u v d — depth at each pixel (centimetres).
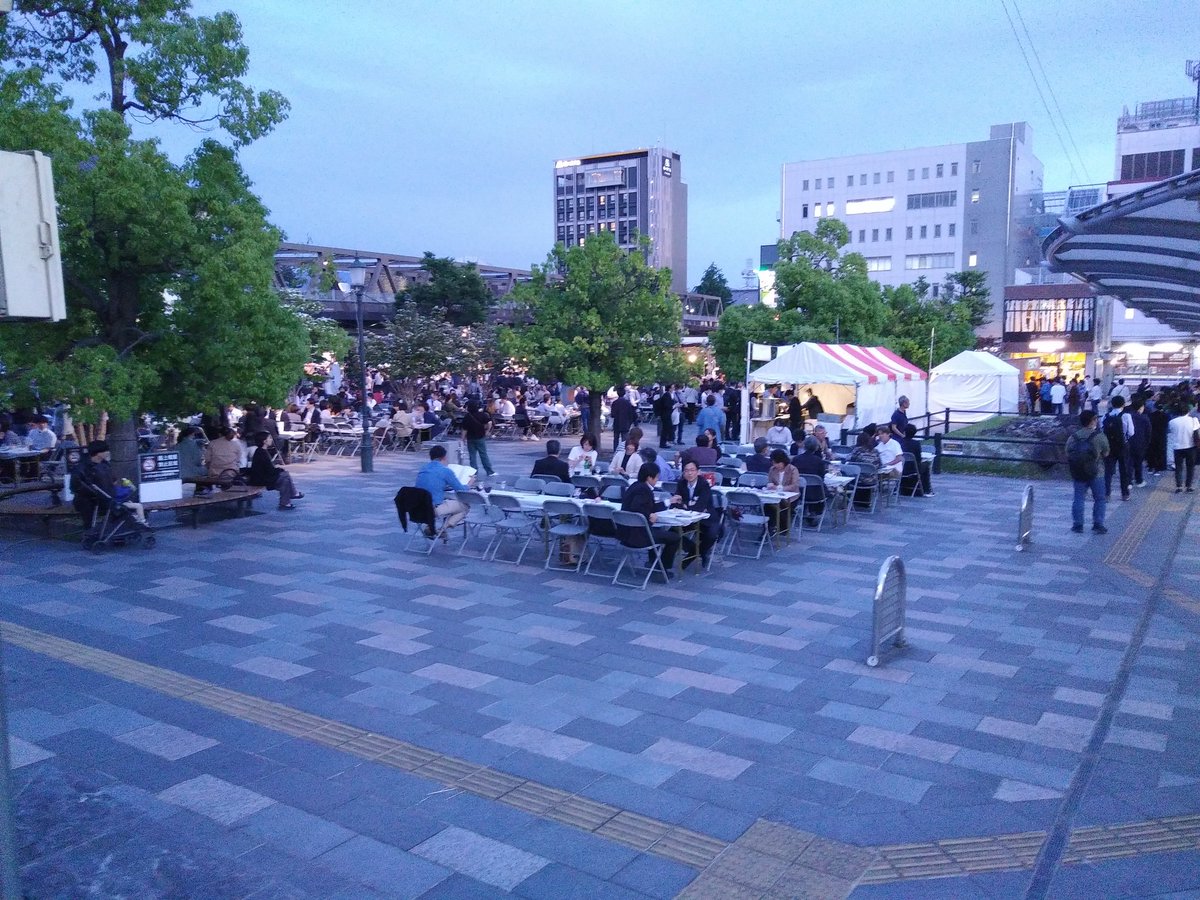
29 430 1895
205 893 420
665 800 534
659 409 2500
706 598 986
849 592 1012
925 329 4059
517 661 778
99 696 696
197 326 1321
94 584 1038
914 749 605
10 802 320
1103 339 4309
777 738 621
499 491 1302
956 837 495
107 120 1199
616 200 15200
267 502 1638
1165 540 1289
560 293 2256
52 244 283
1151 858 473
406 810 521
